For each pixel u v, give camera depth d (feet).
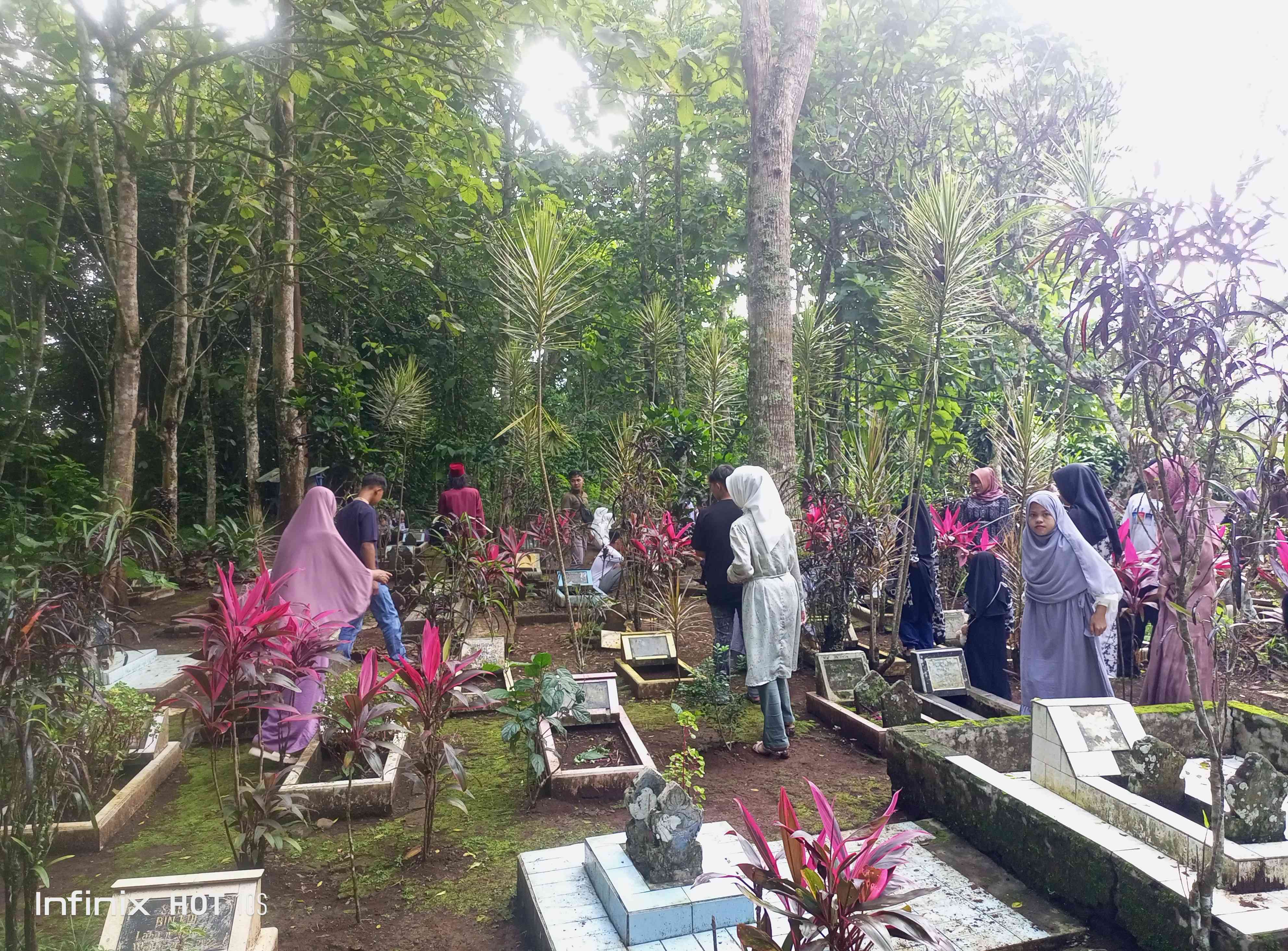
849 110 33.09
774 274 22.85
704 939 8.87
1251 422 8.09
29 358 29.30
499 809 13.48
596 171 48.44
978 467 33.40
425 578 25.89
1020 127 26.37
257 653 10.61
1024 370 26.45
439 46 21.33
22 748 8.27
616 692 17.17
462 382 53.11
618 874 9.60
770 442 22.91
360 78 27.91
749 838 11.57
